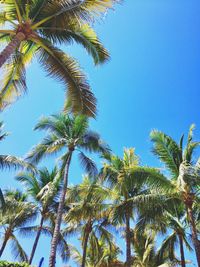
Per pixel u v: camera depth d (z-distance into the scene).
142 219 17.48
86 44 12.03
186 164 15.86
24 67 12.16
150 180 16.70
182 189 15.88
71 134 22.70
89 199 23.47
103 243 31.73
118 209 18.44
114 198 22.36
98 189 22.39
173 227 22.14
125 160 23.11
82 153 22.25
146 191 21.48
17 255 29.56
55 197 26.61
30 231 29.41
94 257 31.25
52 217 27.69
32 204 27.19
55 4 10.77
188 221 18.95
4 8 10.80
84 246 26.72
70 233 29.11
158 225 19.55
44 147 22.39
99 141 22.34
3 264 11.41
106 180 21.94
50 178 27.45
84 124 22.39
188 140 18.23
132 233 27.25
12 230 29.25
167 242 22.83
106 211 23.34
